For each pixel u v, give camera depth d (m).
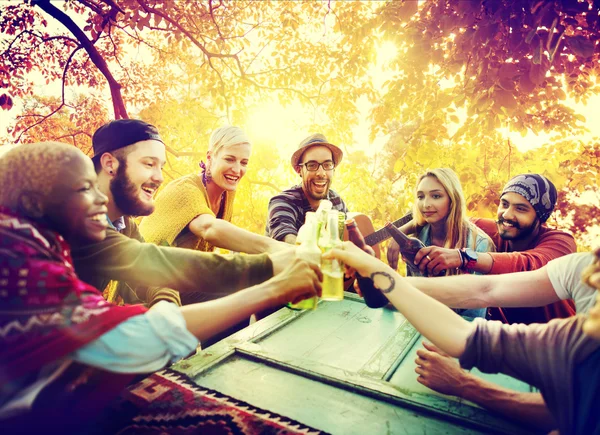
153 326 0.87
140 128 1.51
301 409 1.06
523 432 0.97
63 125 6.12
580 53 2.25
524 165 4.25
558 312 1.90
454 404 1.07
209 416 1.02
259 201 7.49
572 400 0.80
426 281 1.39
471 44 2.74
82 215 0.89
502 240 2.29
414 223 2.45
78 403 0.86
